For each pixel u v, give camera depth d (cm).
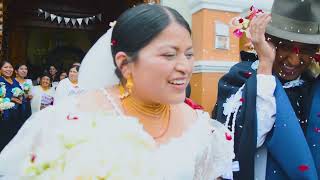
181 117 123
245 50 206
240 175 164
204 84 639
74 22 1028
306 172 158
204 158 121
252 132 164
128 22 107
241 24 191
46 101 652
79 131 99
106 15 1052
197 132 121
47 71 827
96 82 127
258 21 172
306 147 161
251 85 169
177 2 695
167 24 104
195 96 650
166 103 109
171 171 107
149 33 103
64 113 109
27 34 1099
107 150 96
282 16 174
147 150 102
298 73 182
